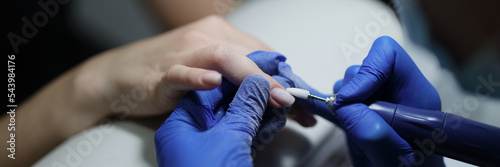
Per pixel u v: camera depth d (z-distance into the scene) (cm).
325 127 51
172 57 53
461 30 75
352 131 46
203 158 42
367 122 45
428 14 75
